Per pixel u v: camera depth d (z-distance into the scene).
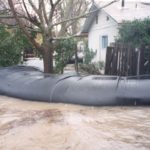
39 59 14.30
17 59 13.12
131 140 5.04
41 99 8.54
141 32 13.47
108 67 10.66
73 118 6.42
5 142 5.09
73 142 4.95
